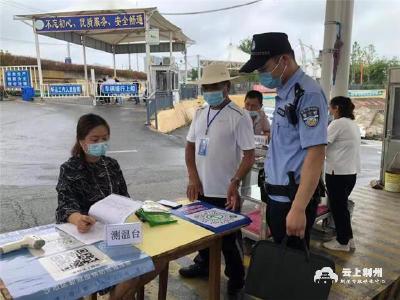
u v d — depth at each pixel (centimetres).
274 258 214
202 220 235
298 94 213
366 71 3372
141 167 774
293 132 219
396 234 443
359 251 393
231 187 282
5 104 1712
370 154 1205
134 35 1983
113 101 1892
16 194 569
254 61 220
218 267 246
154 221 222
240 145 287
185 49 2275
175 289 319
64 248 186
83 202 238
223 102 291
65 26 1540
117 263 172
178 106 1548
